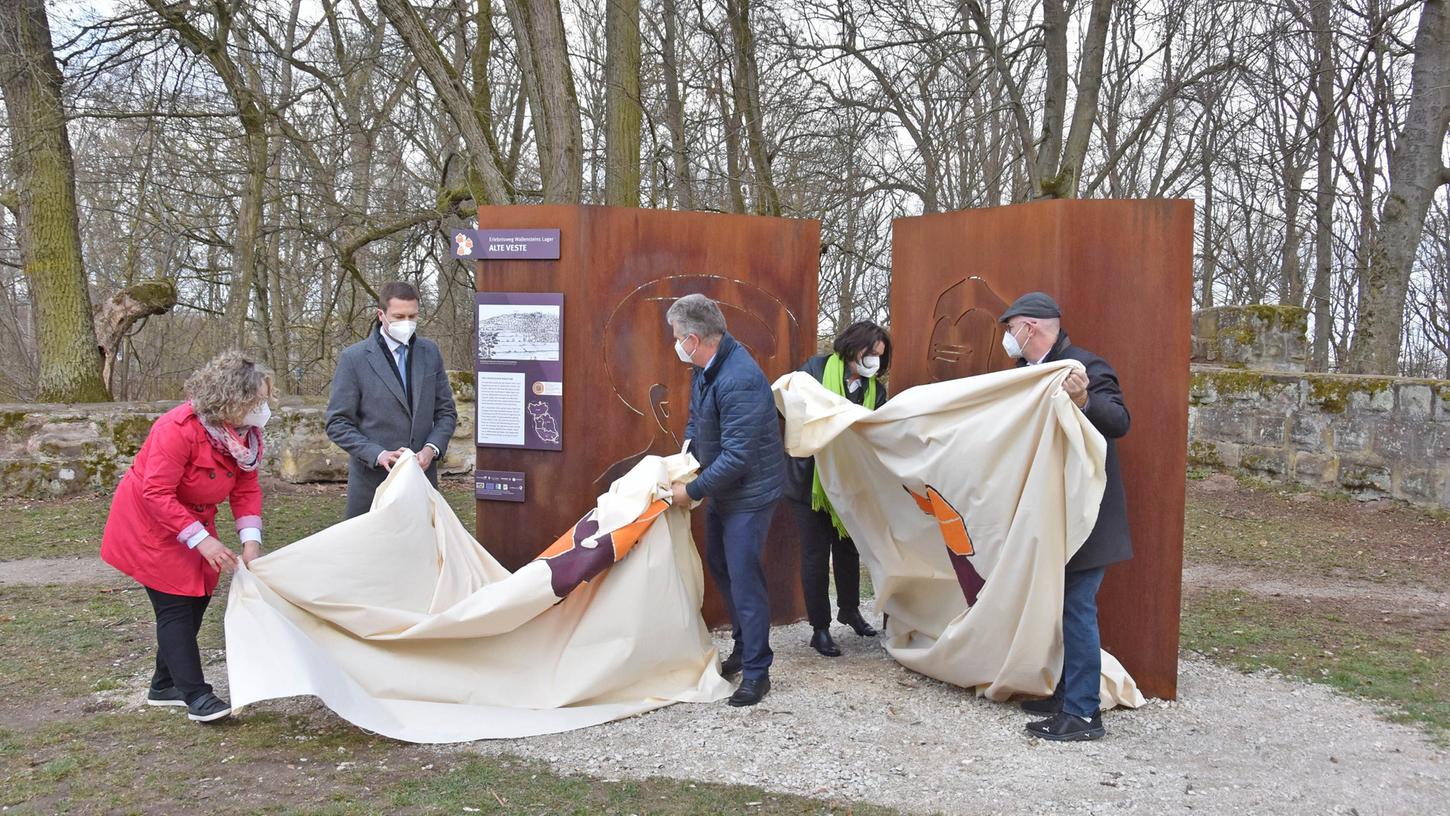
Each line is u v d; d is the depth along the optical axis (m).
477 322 5.39
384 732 3.72
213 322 19.56
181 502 3.88
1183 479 4.38
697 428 4.39
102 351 11.48
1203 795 3.37
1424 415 9.55
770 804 3.27
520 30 9.56
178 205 15.22
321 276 17.81
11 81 10.56
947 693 4.42
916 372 5.34
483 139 9.91
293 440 10.57
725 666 4.71
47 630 5.36
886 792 3.37
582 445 5.35
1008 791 3.38
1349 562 7.79
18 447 9.52
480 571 4.60
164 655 3.99
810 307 5.62
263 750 3.70
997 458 3.92
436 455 4.87
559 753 3.71
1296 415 10.78
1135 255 4.40
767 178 12.84
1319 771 3.60
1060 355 3.98
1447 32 11.90
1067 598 3.91
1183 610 6.25
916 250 5.33
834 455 4.67
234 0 10.84
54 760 3.57
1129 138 13.77
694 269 5.41
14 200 11.02
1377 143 16.58
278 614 3.83
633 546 4.31
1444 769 3.64
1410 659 5.15
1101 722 3.96
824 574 5.06
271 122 13.30
